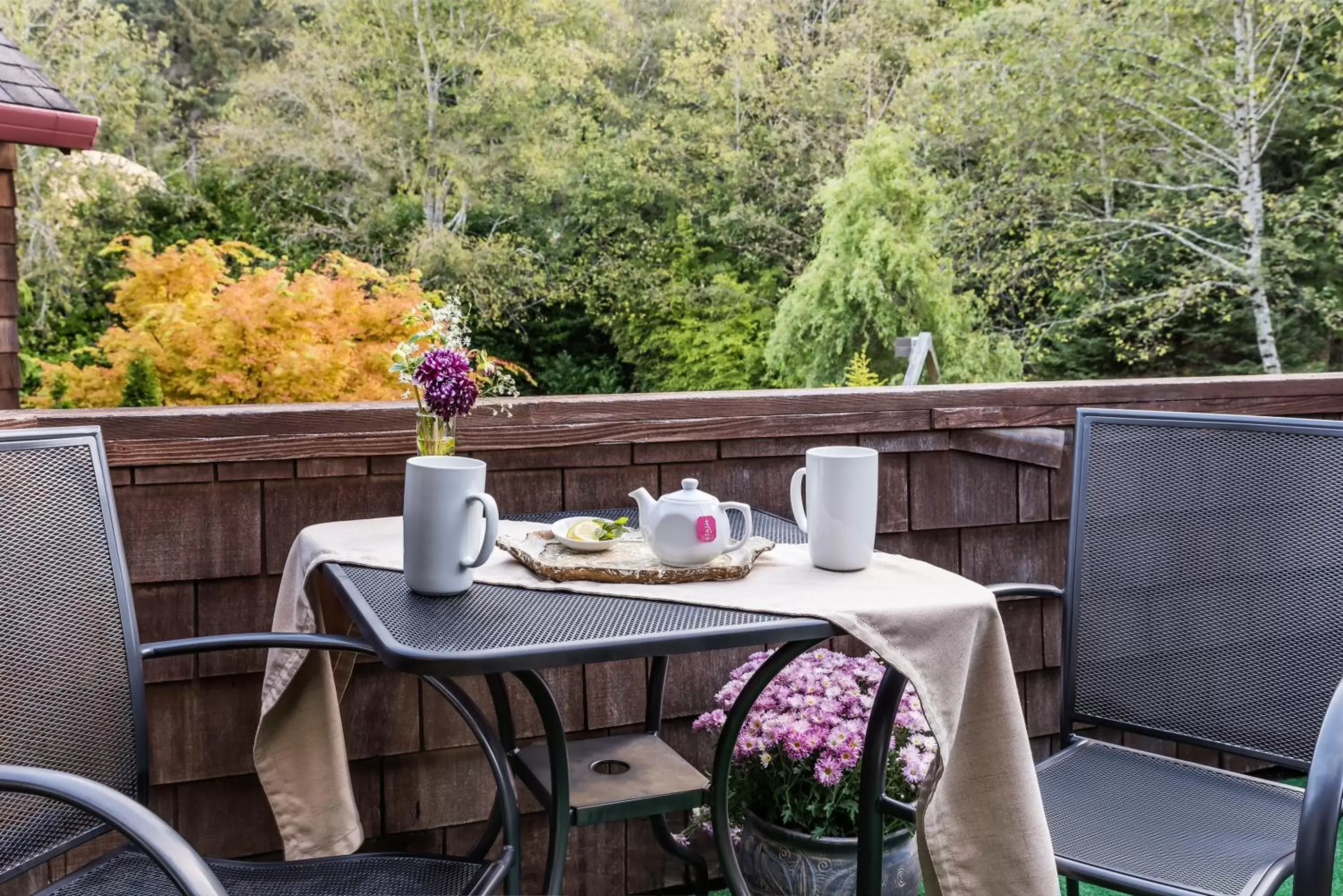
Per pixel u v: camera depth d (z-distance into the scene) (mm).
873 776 1510
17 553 1282
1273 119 12430
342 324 5941
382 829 1998
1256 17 12039
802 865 1866
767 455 2188
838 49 13594
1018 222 12961
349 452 1911
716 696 2096
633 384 14031
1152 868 1316
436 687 1331
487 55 13219
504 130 13383
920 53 13414
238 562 1865
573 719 2098
